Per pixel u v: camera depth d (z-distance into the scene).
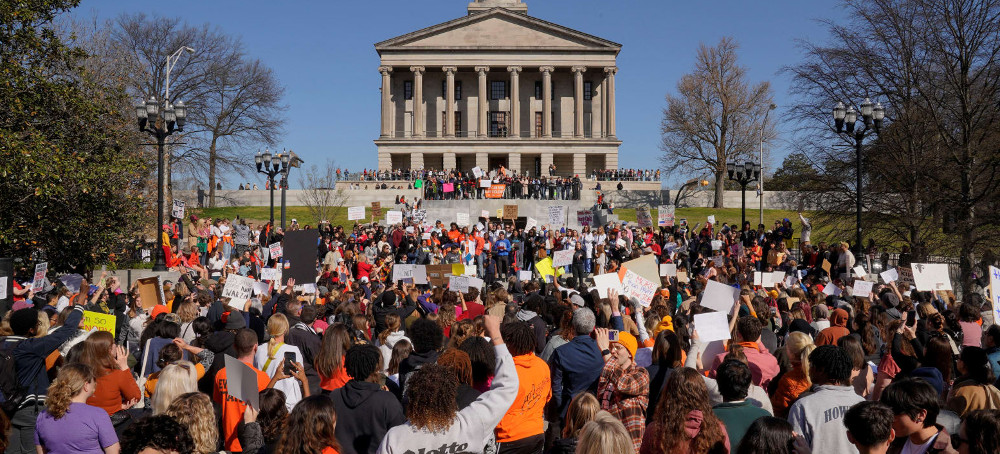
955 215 31.88
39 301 14.20
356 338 10.73
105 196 24.38
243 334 7.79
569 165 86.81
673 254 33.59
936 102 34.22
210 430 6.34
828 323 12.55
